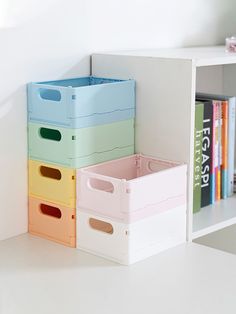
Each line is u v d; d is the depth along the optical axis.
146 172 1.79
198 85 2.20
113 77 1.83
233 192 2.08
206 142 1.90
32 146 1.73
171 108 1.71
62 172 1.67
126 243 1.55
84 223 1.64
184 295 1.38
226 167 2.01
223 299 1.37
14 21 1.66
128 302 1.35
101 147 1.71
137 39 2.00
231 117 1.99
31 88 1.71
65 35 1.79
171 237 1.67
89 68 1.88
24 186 1.75
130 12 1.96
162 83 1.72
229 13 2.32
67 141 1.65
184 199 1.69
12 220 1.74
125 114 1.77
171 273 1.50
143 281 1.46
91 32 1.86
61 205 1.68
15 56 1.68
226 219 1.84
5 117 1.68
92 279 1.47
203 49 2.06
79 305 1.34
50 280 1.47
